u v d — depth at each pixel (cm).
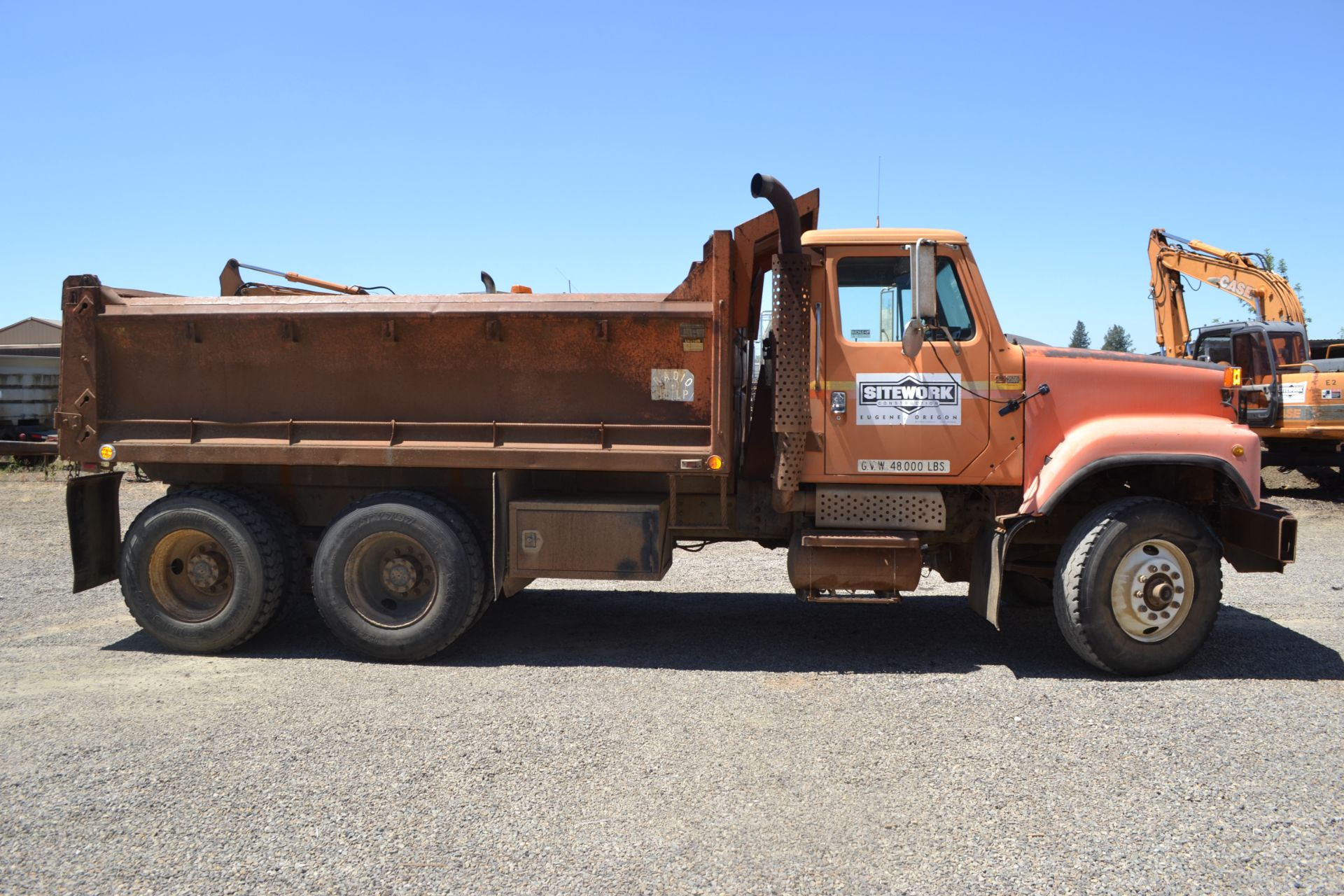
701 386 545
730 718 455
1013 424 543
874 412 545
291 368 576
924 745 417
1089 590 512
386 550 567
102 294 589
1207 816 343
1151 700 477
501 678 528
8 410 1794
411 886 298
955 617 685
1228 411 564
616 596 769
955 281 550
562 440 555
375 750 414
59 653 591
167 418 588
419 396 567
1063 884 296
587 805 357
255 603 573
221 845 327
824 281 549
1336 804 351
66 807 357
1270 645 587
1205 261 1725
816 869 307
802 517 573
